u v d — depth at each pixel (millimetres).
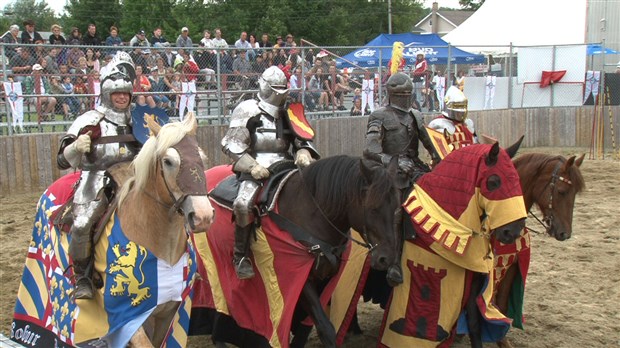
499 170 5094
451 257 5281
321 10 46594
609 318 7070
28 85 13398
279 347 5137
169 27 40625
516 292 6066
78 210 4680
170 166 4227
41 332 5281
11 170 13250
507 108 20984
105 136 4852
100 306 4625
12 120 13430
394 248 4742
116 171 4812
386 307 5676
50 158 13703
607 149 20703
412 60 20109
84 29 46031
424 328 5438
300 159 5586
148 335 4746
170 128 4293
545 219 6070
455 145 6211
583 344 6383
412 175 5883
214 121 15609
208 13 44156
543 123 21219
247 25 44406
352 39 59219
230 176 5906
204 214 4152
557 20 26484
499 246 5805
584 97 21047
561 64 21000
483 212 5219
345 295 5621
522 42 26500
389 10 58562
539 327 6816
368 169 4820
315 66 16672
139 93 11781
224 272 5629
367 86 17797
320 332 5129
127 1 42625
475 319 5406
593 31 26031
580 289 8023
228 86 15375
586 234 10641
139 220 4484
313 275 5234
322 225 5172
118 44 15672
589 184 14938
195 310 6094
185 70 14438
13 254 9445
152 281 4465
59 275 5020
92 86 13797
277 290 5219
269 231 5277
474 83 20312
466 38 27484
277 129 5605
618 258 9297
